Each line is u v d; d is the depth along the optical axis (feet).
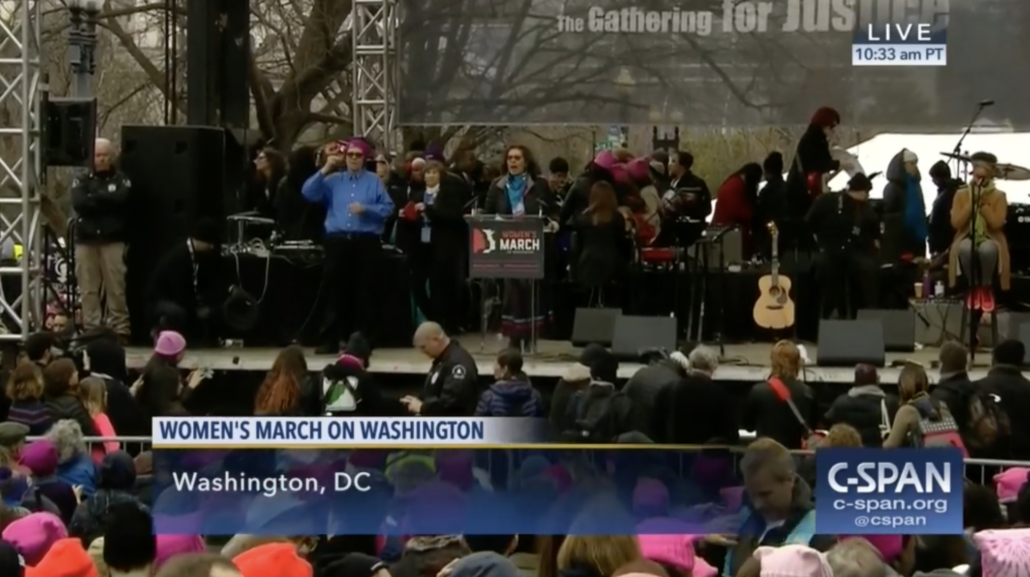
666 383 28.99
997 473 29.45
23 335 37.91
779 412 29.94
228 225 42.47
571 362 37.32
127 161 40.40
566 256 42.32
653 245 42.73
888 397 32.91
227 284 40.78
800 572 16.01
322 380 30.94
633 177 42.78
